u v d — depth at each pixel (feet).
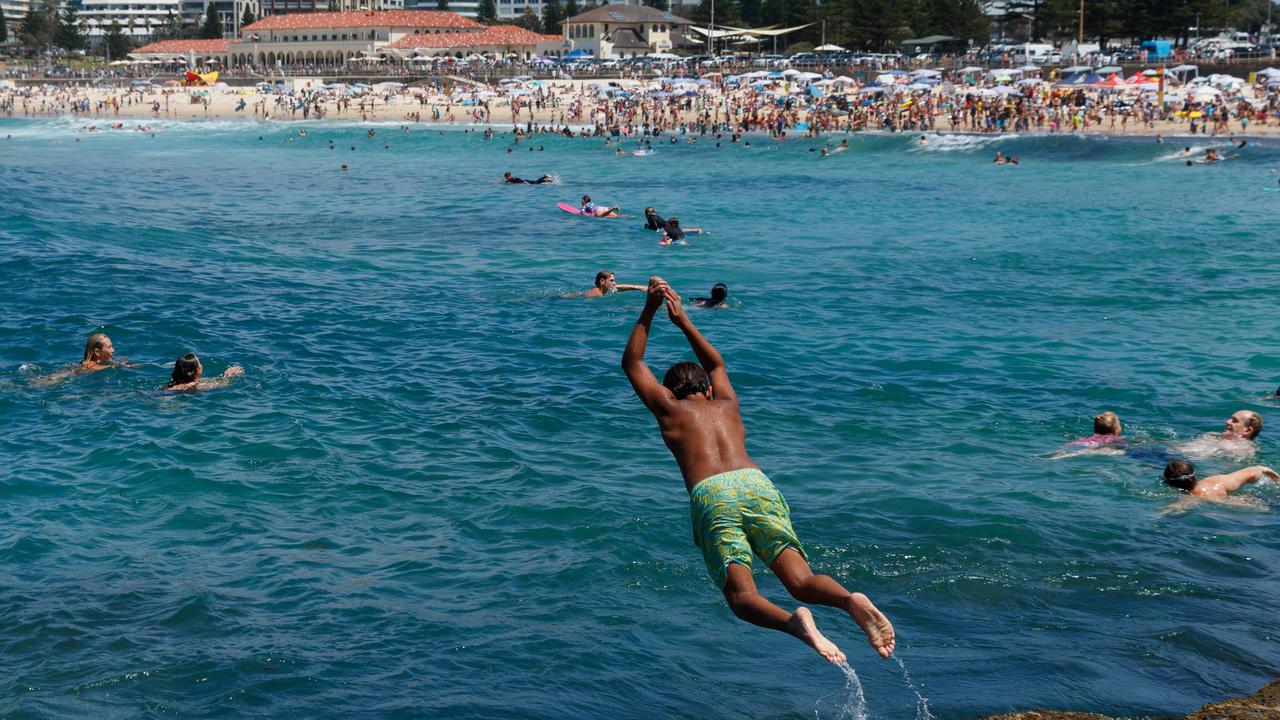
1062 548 32.58
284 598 28.71
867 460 40.83
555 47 551.18
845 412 47.42
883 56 413.18
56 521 33.88
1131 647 26.32
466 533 33.30
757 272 86.79
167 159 225.35
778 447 42.42
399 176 185.98
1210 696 23.91
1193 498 37.11
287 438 42.32
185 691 23.97
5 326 61.00
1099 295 77.05
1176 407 48.83
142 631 26.71
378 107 385.09
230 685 24.17
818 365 55.93
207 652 25.67
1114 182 163.02
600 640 26.68
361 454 40.73
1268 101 259.19
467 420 45.37
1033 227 114.62
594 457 40.88
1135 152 203.41
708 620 27.96
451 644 26.30
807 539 32.76
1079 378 53.67
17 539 32.30
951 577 30.35
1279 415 47.60
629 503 35.68
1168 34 408.67
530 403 48.24
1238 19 494.59
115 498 35.94
